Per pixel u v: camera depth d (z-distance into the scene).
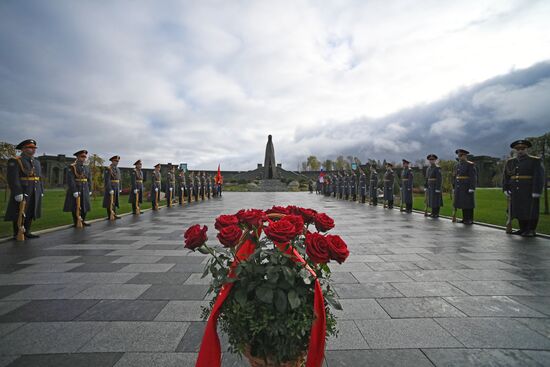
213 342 1.84
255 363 1.88
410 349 2.68
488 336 2.90
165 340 2.85
